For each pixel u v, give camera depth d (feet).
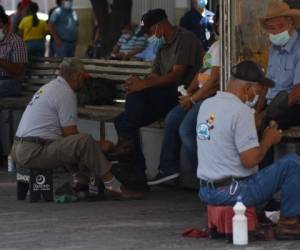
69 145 58.75
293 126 54.90
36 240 48.75
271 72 55.98
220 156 45.70
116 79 76.23
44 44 119.14
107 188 59.77
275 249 44.68
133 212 56.44
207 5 107.14
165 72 65.16
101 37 102.37
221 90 55.26
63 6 118.42
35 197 60.70
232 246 45.55
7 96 81.41
